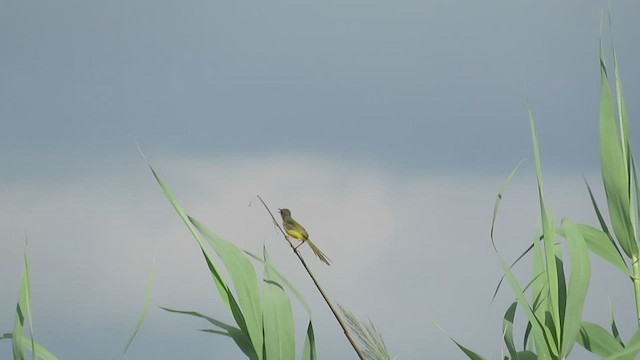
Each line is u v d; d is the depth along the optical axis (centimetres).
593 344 1233
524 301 1222
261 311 1223
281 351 1223
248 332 1223
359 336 1212
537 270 1236
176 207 1225
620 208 1236
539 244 1235
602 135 1238
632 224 1234
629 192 1235
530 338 1236
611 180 1237
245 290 1223
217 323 1226
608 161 1238
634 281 1234
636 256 1234
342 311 1216
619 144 1238
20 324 1220
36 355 1222
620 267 1234
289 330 1223
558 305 1229
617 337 1235
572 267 1226
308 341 1227
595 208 1240
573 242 1227
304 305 1227
